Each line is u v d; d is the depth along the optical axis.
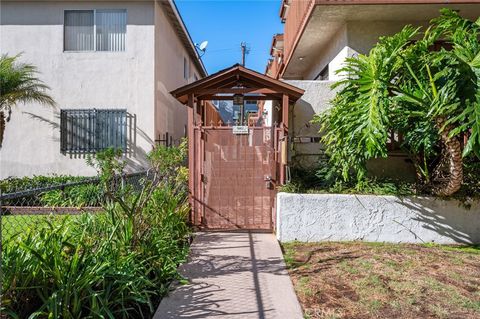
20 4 11.36
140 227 4.98
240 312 3.87
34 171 11.37
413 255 5.97
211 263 5.51
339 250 6.29
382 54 6.12
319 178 7.75
